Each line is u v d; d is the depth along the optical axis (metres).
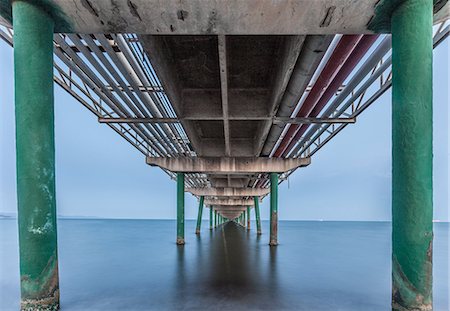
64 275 13.02
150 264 15.90
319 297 9.55
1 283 12.66
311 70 10.43
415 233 6.17
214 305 8.60
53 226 6.71
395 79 6.69
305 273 13.70
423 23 6.40
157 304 8.65
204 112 14.96
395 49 6.74
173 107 13.73
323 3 6.74
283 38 10.98
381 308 8.42
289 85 12.23
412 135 6.29
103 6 6.82
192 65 12.88
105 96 13.42
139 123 15.77
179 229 26.38
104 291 10.10
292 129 17.47
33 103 6.51
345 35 8.48
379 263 17.27
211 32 7.75
